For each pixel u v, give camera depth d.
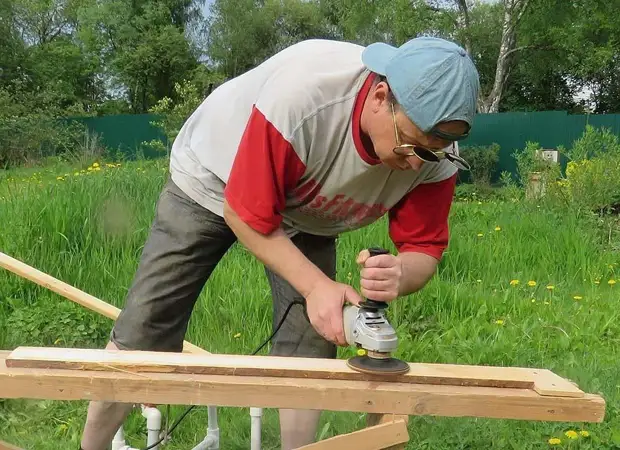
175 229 2.29
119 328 2.34
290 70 1.83
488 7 26.73
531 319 4.79
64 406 3.44
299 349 2.51
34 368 1.53
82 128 19.72
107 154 18.17
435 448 2.98
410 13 19.55
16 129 18.02
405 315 4.79
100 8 32.28
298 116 1.78
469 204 9.16
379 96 1.71
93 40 33.44
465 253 5.89
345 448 1.59
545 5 18.64
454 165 2.12
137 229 5.23
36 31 33.66
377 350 1.58
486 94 27.36
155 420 2.64
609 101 28.67
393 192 2.07
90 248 4.98
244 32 34.44
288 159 1.81
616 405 3.30
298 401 1.54
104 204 5.36
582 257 6.18
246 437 3.19
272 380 1.55
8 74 27.44
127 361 1.56
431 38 1.67
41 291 4.60
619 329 4.71
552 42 21.36
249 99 2.16
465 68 1.59
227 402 1.53
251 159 1.78
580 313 4.92
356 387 1.55
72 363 1.54
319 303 1.74
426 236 2.15
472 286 5.43
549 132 15.33
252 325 4.30
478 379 1.61
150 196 5.88
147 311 2.30
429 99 1.57
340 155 1.90
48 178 8.50
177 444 3.13
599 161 8.84
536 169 10.48
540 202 8.55
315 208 2.14
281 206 1.87
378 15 20.05
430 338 4.45
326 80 1.81
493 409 1.57
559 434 3.07
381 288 1.63
